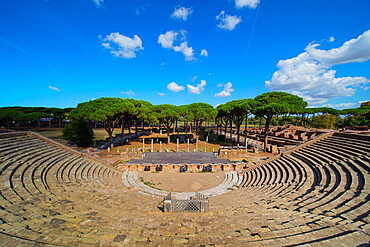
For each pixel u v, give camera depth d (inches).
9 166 565.9
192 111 1759.4
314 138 1015.6
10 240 235.5
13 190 439.2
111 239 266.1
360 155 658.2
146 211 446.6
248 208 442.6
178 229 319.3
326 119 2177.7
